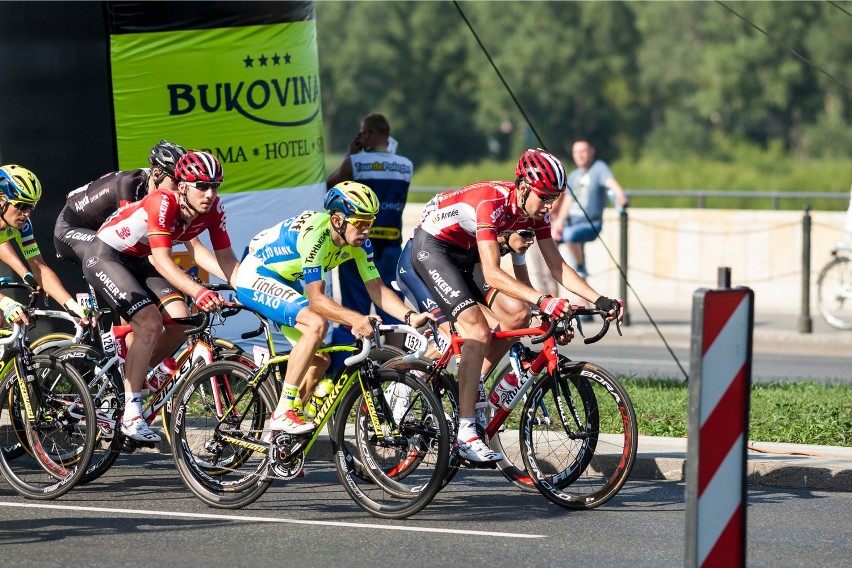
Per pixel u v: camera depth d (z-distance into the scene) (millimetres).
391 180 21891
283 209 22328
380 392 14109
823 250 37562
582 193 32594
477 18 146500
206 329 15156
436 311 15516
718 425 9312
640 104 138875
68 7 21359
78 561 12273
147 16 21109
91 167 21578
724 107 127062
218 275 15766
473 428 14398
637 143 138125
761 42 123875
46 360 15133
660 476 16141
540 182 14125
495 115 141375
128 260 15859
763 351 30125
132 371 15055
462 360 14438
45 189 21531
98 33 21312
